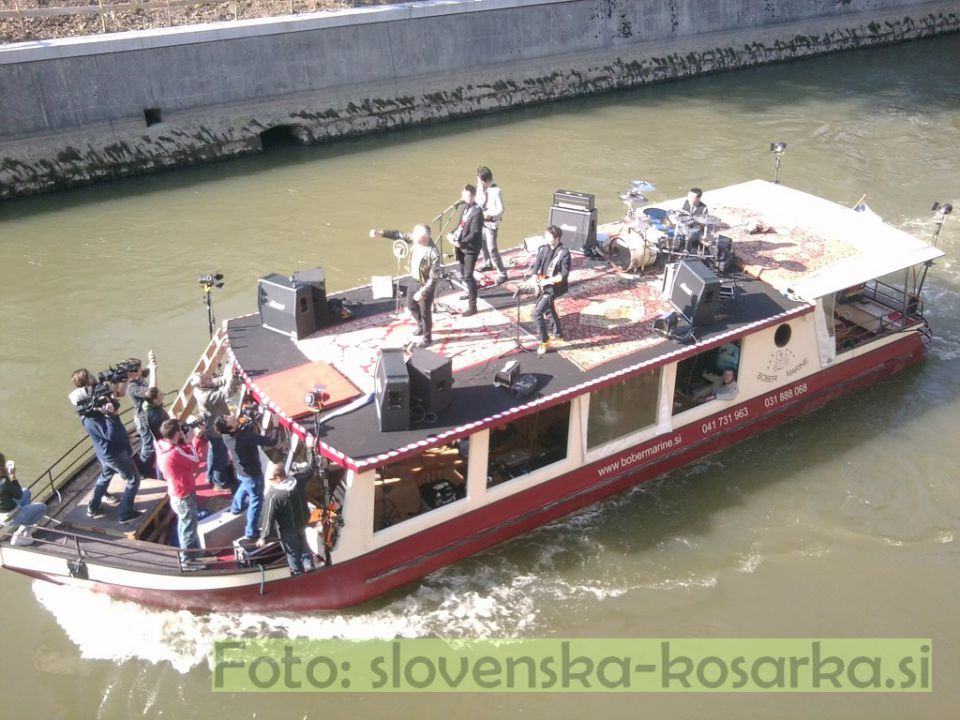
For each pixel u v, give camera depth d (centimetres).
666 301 1348
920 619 1148
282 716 1022
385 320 1302
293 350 1230
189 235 2164
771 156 2633
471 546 1191
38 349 1695
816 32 3872
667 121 3011
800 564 1230
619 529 1277
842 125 2912
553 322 1255
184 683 1055
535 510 1227
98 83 2491
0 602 1160
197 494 1177
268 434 1208
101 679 1056
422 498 1145
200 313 1822
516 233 2123
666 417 1295
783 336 1373
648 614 1155
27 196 2422
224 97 2688
